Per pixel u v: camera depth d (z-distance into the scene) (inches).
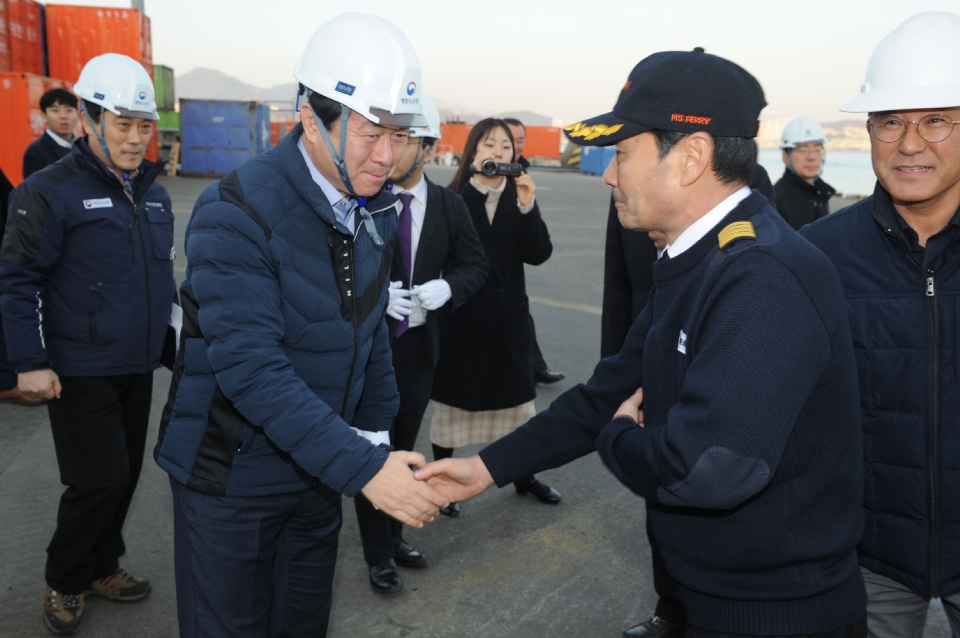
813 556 52.2
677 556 56.1
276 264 63.7
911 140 63.2
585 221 619.8
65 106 209.8
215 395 66.5
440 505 67.6
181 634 72.0
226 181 64.2
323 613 78.9
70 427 98.3
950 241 63.9
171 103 1058.1
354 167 63.6
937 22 63.8
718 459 47.7
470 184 132.7
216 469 66.9
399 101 61.8
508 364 133.8
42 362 94.2
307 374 68.2
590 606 112.9
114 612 107.5
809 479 52.2
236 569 69.2
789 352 48.2
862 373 69.2
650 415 57.5
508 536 133.5
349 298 69.0
